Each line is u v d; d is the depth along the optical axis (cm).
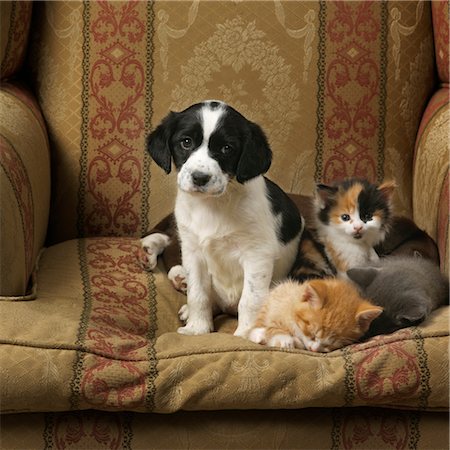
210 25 268
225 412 179
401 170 272
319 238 236
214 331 225
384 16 269
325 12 268
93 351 174
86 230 273
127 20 267
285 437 179
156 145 214
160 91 269
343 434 179
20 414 179
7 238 201
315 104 269
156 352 177
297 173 270
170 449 179
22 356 171
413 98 273
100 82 268
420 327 182
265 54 268
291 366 171
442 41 267
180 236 228
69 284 223
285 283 211
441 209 230
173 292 236
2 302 194
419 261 214
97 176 270
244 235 217
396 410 179
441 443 180
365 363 171
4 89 256
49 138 270
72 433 179
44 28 271
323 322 189
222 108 207
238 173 205
